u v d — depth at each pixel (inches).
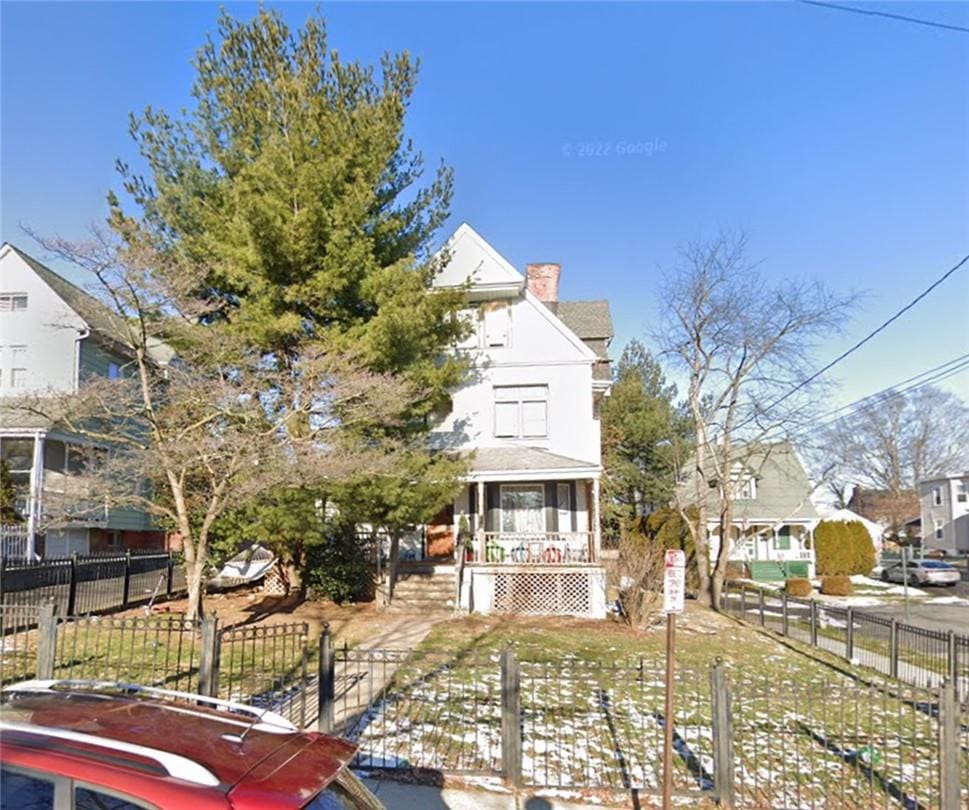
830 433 1930.4
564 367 874.8
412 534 879.1
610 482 1354.6
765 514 1487.5
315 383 529.3
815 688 329.7
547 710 360.5
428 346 695.1
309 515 594.2
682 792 261.4
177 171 624.7
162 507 559.8
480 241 870.4
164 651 441.7
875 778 289.7
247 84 627.8
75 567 565.9
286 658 452.1
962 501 1961.1
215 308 543.5
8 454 866.8
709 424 1069.8
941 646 484.1
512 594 729.0
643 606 643.5
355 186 595.8
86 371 913.5
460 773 269.1
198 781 97.7
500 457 814.5
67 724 113.3
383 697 313.6
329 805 106.5
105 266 454.6
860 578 1505.9
